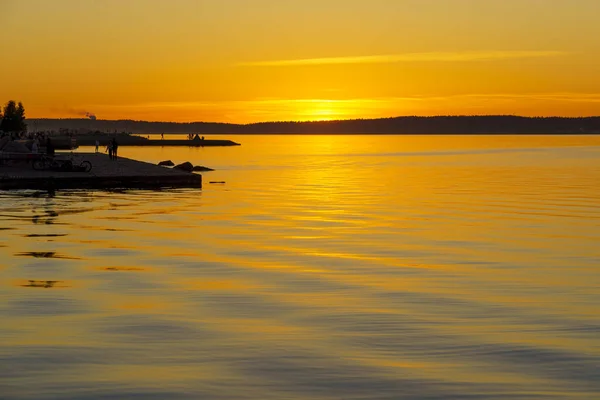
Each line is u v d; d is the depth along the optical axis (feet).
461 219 158.61
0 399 48.47
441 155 607.37
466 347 60.75
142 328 65.77
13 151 257.14
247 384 51.70
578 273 95.30
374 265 100.17
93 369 54.44
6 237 123.54
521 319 70.28
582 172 354.74
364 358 57.72
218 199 202.59
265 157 559.79
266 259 104.47
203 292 81.61
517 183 278.46
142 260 102.47
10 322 67.51
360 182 284.82
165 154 607.78
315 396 49.62
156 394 49.70
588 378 53.42
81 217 153.69
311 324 67.82
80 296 78.89
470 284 87.45
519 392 50.60
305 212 171.32
